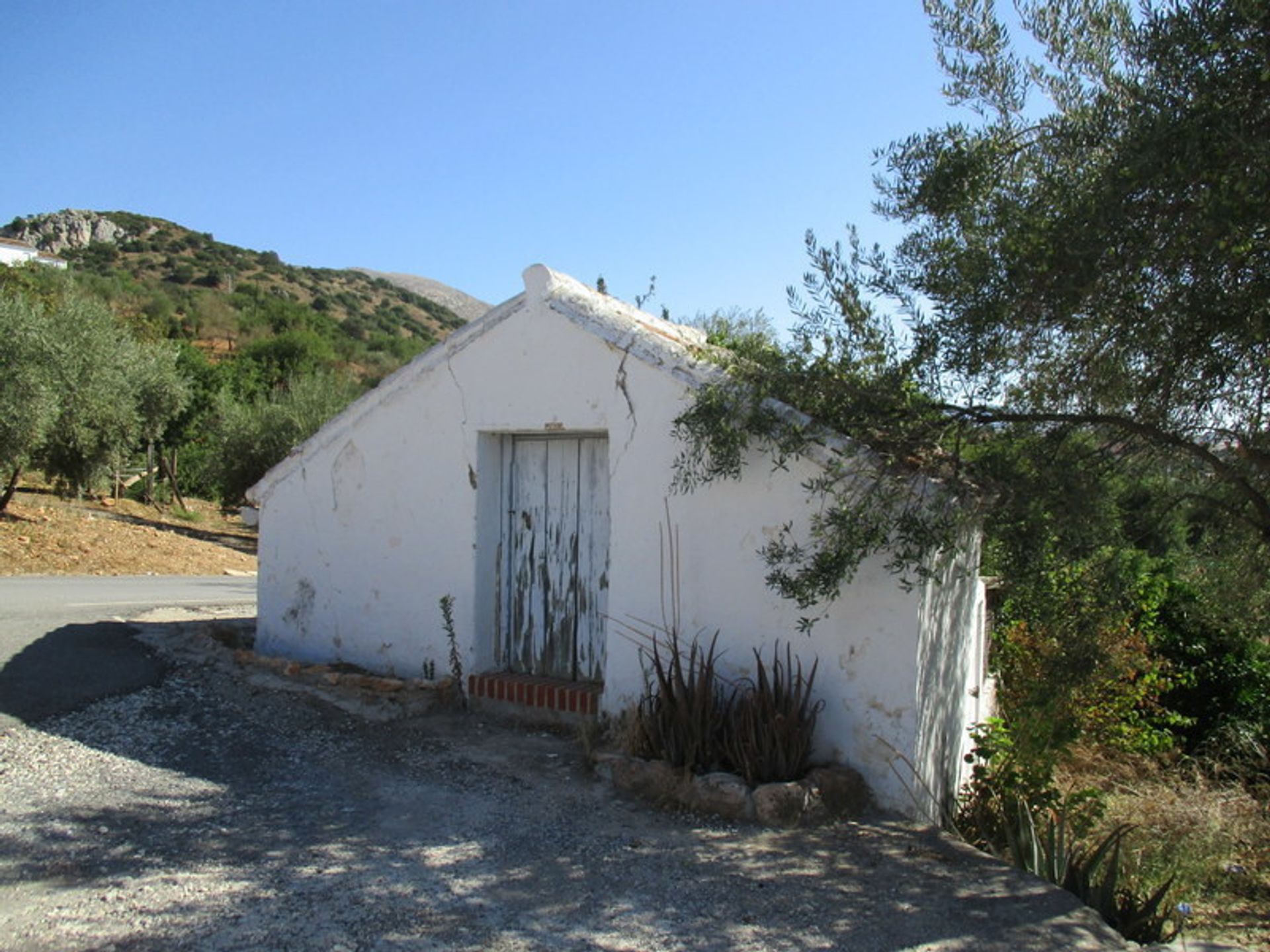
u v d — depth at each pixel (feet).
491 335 22.03
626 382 19.94
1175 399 16.10
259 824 15.15
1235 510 17.79
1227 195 12.66
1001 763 20.88
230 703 21.74
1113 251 13.83
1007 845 16.93
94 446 67.51
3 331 58.44
